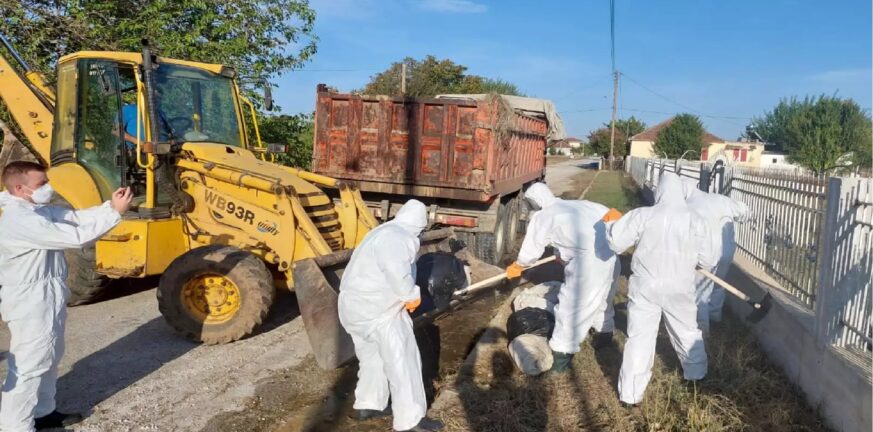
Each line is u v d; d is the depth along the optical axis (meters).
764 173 7.31
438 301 5.62
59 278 4.10
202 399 4.92
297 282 4.88
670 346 5.95
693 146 55.72
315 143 9.20
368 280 4.18
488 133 8.56
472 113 8.57
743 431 4.31
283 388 5.15
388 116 8.86
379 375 4.40
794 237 6.05
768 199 7.04
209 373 5.42
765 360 5.62
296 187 6.45
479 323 7.08
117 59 6.61
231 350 5.96
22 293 3.90
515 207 11.48
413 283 4.12
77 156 6.88
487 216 9.05
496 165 9.02
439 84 35.28
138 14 11.83
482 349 5.98
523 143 11.34
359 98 8.92
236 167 6.39
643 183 26.12
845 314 4.43
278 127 13.23
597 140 72.62
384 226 4.32
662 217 4.51
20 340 3.95
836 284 4.49
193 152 6.44
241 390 5.09
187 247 6.48
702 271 4.80
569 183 32.12
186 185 6.48
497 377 5.35
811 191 5.77
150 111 6.19
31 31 10.82
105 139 6.76
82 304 7.38
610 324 5.86
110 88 6.21
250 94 12.52
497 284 7.02
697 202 6.15
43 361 4.01
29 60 10.56
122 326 6.62
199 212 6.46
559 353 5.29
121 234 6.05
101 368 5.48
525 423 4.52
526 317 5.92
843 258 4.45
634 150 66.00
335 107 9.08
